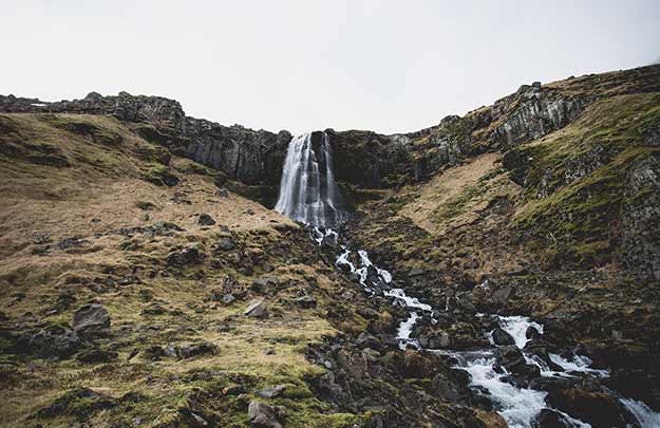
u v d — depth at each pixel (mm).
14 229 25703
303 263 31438
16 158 37094
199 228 31297
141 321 15805
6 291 17500
